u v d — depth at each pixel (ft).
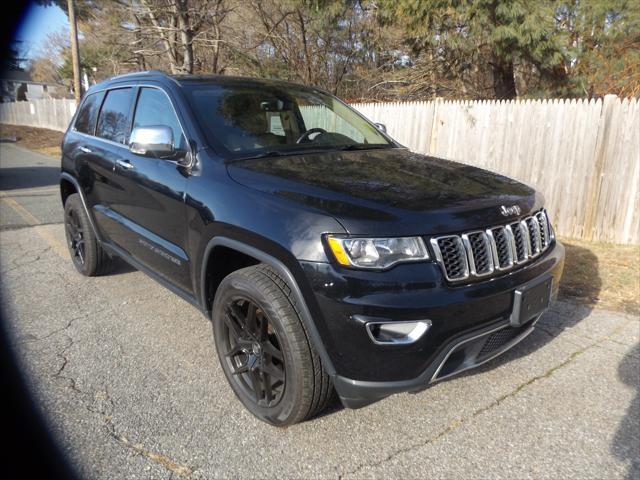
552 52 31.48
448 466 7.73
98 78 78.84
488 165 24.75
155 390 9.68
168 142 9.92
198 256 9.52
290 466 7.71
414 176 9.20
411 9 33.50
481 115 24.73
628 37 33.04
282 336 7.74
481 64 39.60
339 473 7.58
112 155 12.88
